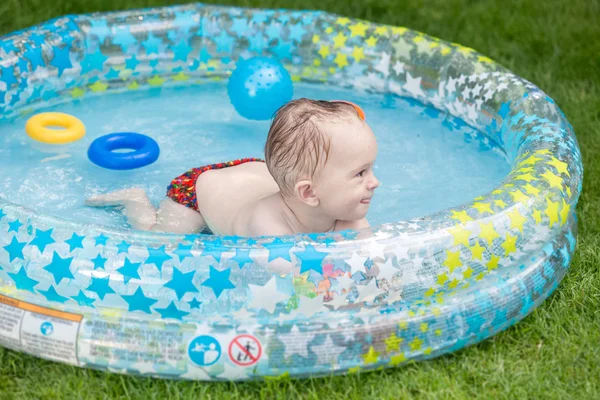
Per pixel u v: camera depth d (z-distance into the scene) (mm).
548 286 3643
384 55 5242
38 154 4562
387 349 3268
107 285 3213
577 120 5270
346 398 3176
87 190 4266
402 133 4906
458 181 4441
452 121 5039
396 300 3283
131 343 3203
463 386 3258
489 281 3465
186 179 4066
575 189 3824
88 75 5188
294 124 3410
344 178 3379
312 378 3250
